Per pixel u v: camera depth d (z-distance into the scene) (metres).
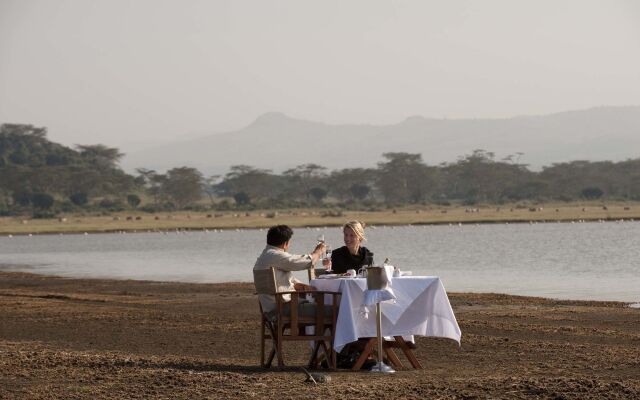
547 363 16.92
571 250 79.81
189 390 14.38
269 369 16.66
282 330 16.59
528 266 59.47
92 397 13.95
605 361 16.94
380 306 16.45
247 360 18.08
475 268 58.25
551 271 54.16
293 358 18.36
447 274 52.59
